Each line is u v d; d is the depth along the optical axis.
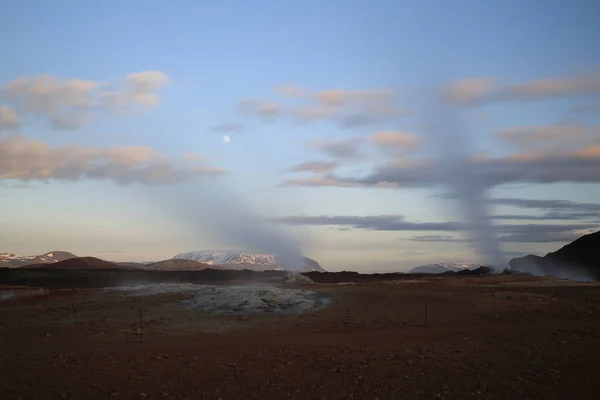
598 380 12.05
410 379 12.83
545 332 18.55
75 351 17.47
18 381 13.30
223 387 12.55
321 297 29.86
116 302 30.75
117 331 21.92
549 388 11.70
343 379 13.03
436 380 12.67
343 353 15.84
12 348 18.42
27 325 23.92
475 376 12.85
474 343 17.06
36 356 16.61
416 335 19.20
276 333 20.69
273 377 13.33
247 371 13.93
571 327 19.58
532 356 14.59
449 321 22.38
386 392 11.93
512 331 19.25
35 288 46.09
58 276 53.78
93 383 13.03
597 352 14.70
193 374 13.74
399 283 39.53
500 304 25.94
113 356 16.19
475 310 24.58
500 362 14.06
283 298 29.17
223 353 16.34
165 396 11.97
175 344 18.59
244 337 19.89
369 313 24.94
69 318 26.00
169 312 27.11
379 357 15.13
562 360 13.88
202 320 24.62
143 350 17.33
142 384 12.90
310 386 12.53
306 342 18.16
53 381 13.26
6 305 31.70
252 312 26.45
